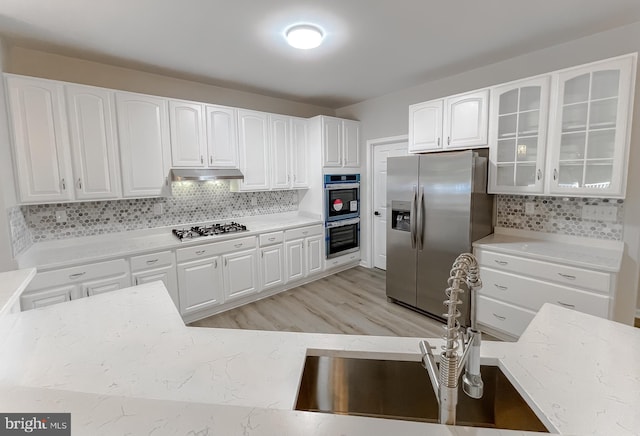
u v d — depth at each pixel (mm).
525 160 2648
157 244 2893
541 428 838
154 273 2809
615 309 2213
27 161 2350
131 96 2816
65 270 2375
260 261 3549
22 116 2314
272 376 979
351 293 3752
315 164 4203
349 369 1155
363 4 1969
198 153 3252
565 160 2387
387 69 3133
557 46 2607
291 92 3955
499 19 2188
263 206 4219
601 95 2244
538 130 2500
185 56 2762
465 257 868
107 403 682
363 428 612
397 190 3230
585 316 1340
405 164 3133
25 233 2521
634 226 2330
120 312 1412
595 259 2230
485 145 2801
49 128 2434
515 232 2996
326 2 1938
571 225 2664
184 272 2986
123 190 2826
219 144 3396
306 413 656
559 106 2365
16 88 2281
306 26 2215
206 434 599
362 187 4656
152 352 1104
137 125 2865
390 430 607
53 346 1137
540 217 2836
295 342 1188
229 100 3791
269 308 3375
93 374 979
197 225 3621
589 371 980
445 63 2990
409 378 1141
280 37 2402
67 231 2814
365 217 4684
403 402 1148
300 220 4125
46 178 2438
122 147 2793
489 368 1060
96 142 2656
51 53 2662
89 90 2600
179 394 892
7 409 657
